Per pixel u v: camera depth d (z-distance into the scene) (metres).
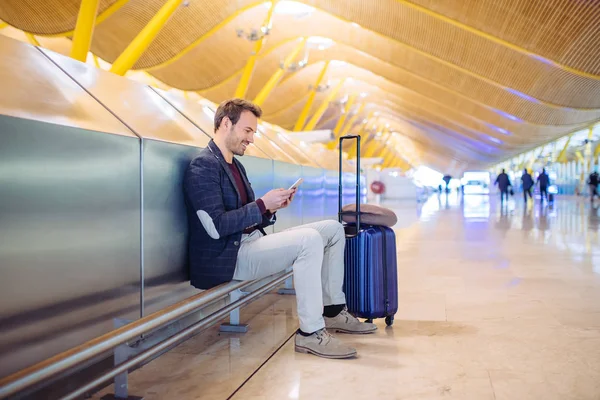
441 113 41.88
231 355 3.53
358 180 4.21
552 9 15.15
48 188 2.39
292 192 3.52
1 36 2.95
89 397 2.79
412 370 3.21
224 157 3.60
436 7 17.03
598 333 3.98
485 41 19.45
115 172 2.88
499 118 34.31
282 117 42.38
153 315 2.68
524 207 24.61
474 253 8.50
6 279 2.16
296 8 22.17
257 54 22.77
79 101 3.00
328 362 3.37
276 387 2.96
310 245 3.50
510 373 3.15
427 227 13.56
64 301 2.49
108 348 2.30
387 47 25.11
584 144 45.34
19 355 2.23
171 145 3.48
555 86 21.11
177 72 25.94
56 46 27.59
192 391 2.90
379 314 4.14
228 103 3.55
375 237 4.14
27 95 2.56
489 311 4.71
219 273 3.39
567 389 2.89
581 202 31.36
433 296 5.36
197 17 19.48
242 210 3.33
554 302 5.03
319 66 35.94
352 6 19.89
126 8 18.17
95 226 2.71
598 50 16.14
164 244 3.39
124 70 14.91
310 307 3.54
